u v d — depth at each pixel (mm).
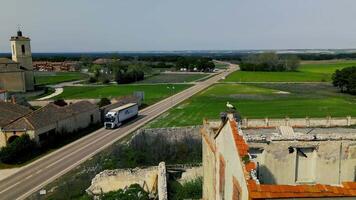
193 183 40219
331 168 20969
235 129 19000
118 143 58531
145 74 198750
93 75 173500
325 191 13812
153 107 94750
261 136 21438
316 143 20750
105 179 40500
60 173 45875
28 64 126625
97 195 39156
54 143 59500
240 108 89375
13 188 41312
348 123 46625
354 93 120125
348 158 20938
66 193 39281
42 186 41656
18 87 119250
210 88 132625
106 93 121875
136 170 41156
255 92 122688
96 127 72875
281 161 20891
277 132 24578
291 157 20938
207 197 30297
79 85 149000
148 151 54844
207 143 29641
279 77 178875
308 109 87250
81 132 68375
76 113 67938
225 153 21109
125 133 66375
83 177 43781
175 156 54094
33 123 55750
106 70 178125
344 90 128625
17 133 54594
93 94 120000
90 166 47906
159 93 121188
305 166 21188
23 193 39781
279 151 20828
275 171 20922
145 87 138250
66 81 167500
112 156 51750
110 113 70938
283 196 13602
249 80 165500
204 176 32281
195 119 75000
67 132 64500
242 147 17344
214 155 25516
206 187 31000
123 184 40969
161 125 69875
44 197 38469
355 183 14180
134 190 39500
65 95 118125
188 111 85875
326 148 20812
